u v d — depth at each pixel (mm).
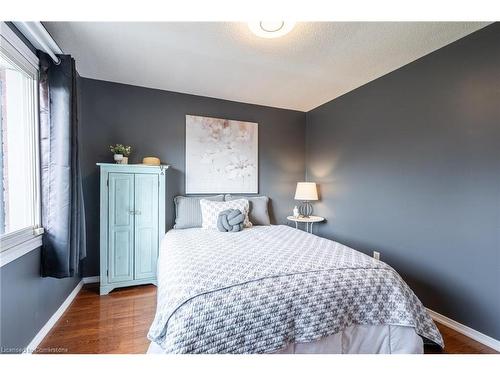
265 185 3596
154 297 2336
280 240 2154
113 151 2646
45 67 1665
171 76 2586
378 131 2602
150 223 2568
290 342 1184
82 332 1751
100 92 2701
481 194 1745
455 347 1651
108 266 2398
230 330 1072
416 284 2189
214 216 2773
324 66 2340
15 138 1552
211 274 1304
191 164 3117
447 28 1736
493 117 1678
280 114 3678
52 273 1662
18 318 1397
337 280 1339
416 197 2201
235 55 2131
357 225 2883
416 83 2199
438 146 2018
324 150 3457
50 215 1671
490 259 1695
